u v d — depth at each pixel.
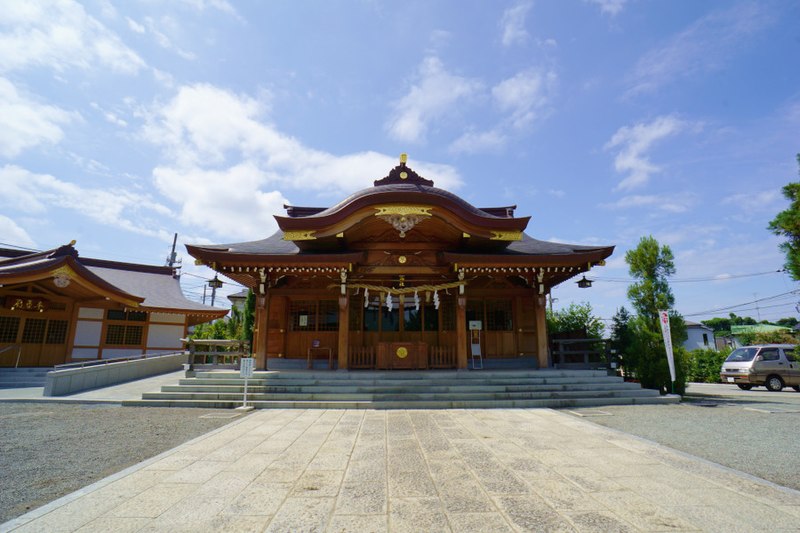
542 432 7.74
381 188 14.20
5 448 6.78
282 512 4.08
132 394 13.17
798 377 16.91
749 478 5.10
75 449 6.71
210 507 4.20
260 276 13.93
